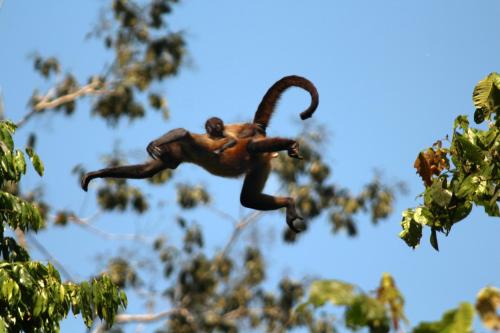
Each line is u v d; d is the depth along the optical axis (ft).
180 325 216.13
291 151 89.86
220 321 214.28
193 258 223.71
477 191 71.31
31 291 76.74
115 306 83.97
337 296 36.14
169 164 92.53
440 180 73.72
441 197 71.92
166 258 221.87
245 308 217.77
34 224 84.69
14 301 74.43
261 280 221.66
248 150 92.38
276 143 90.07
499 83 71.72
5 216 83.46
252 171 95.40
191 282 222.48
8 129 84.79
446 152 74.13
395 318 36.40
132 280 216.74
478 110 73.36
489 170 71.05
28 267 78.95
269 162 96.22
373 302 36.27
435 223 73.72
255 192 96.02
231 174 93.91
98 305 82.33
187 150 92.32
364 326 36.88
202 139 92.84
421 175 74.64
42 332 78.84
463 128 73.87
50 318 78.74
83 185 91.40
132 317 219.20
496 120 71.77
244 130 95.50
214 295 223.30
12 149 83.97
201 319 216.74
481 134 72.54
